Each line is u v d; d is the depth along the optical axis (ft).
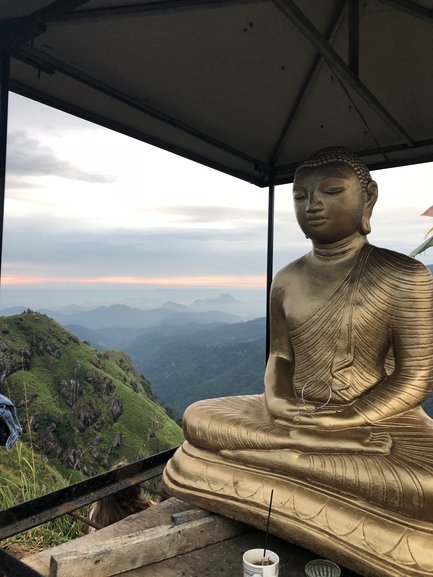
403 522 8.04
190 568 8.79
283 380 10.99
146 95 13.99
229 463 9.78
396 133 15.90
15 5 10.25
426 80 14.02
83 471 50.93
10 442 10.44
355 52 11.89
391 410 9.55
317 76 14.62
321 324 10.49
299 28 10.76
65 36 11.44
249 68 13.83
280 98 15.39
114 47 11.98
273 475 9.28
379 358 10.30
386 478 8.16
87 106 14.32
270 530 8.93
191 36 12.14
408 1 11.06
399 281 10.00
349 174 10.22
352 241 10.71
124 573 8.52
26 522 9.64
